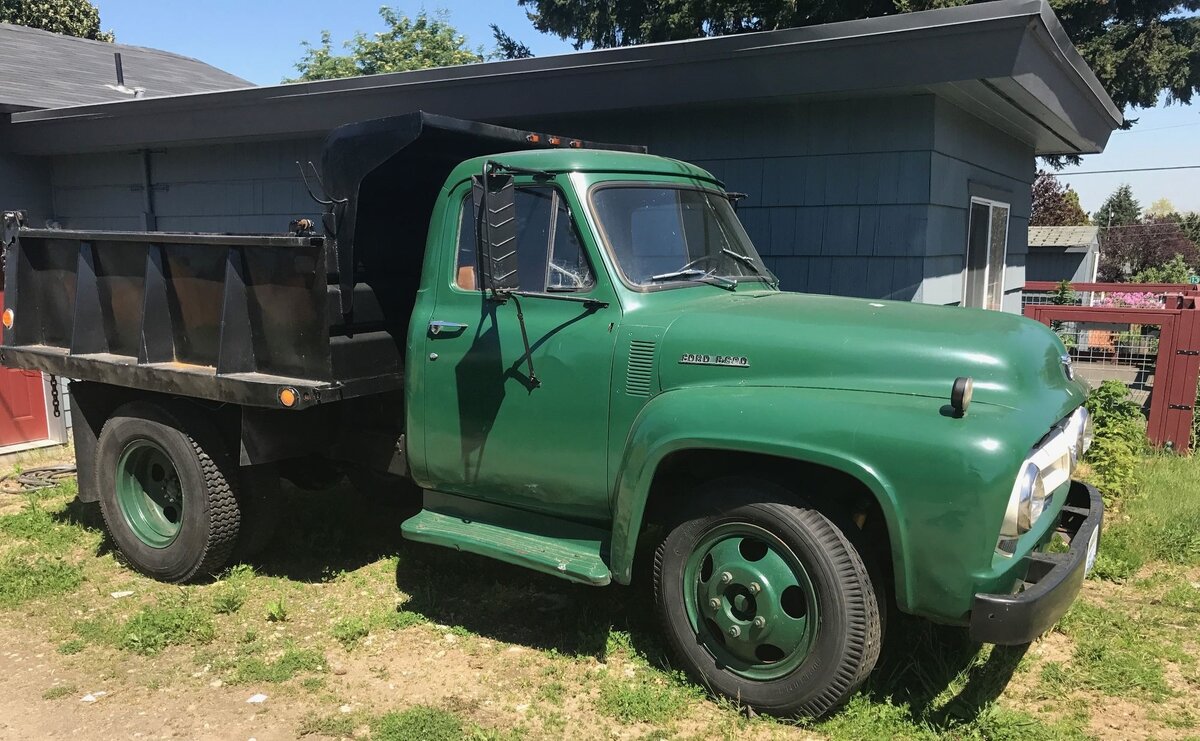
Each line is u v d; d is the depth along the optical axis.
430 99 7.59
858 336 3.25
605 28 19.53
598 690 3.53
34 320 5.05
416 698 3.48
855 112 6.41
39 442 7.36
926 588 2.90
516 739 3.17
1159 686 3.47
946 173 6.59
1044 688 3.48
